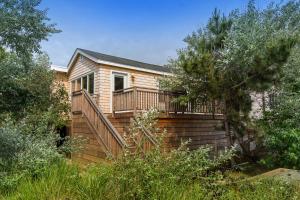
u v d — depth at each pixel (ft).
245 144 26.96
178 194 9.50
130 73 42.93
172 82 29.84
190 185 10.57
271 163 23.32
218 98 24.64
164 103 30.12
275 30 27.89
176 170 10.36
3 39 15.20
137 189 8.93
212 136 35.47
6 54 16.33
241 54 24.29
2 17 14.39
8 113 18.47
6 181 12.37
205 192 10.71
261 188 12.45
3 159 14.78
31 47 15.98
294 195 12.05
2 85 15.98
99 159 24.82
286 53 21.44
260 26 27.76
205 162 11.39
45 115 22.62
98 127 25.75
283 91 27.07
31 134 18.60
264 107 28.84
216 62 25.44
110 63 40.42
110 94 40.40
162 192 9.18
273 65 21.80
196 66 23.09
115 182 9.37
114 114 31.73
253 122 25.91
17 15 15.03
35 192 10.55
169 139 29.58
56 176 11.71
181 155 10.80
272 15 32.58
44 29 16.05
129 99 29.19
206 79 24.67
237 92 24.48
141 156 10.07
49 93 38.01
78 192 10.10
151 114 12.34
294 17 33.17
